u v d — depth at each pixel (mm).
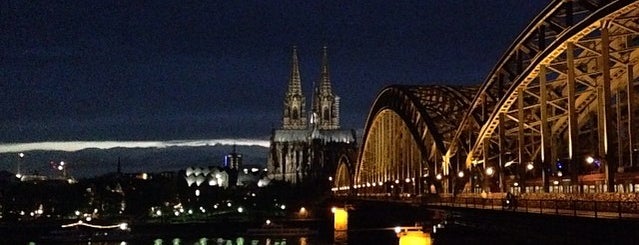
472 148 109625
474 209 82062
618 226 49406
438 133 127562
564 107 93938
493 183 111562
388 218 168625
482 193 98375
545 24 76625
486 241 85312
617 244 51031
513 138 113438
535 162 100250
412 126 141875
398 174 161875
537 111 97688
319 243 196625
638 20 65625
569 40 71125
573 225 58062
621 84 78625
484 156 104250
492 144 113125
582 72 80875
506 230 76562
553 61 78375
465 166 115500
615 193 59969
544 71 78938
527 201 71812
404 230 91562
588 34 69562
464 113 121875
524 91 87312
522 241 72625
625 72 77125
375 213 174875
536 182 93438
